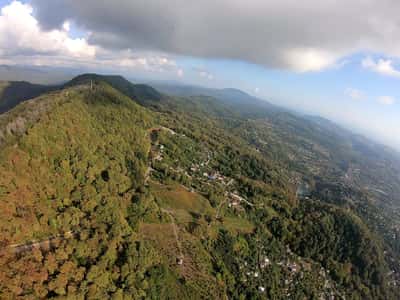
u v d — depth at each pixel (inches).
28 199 4151.1
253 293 5718.5
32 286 3147.1
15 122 5546.3
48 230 4055.1
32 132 5315.0
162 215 6136.8
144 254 4340.6
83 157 5910.4
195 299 4510.3
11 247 3595.0
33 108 6461.6
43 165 4960.6
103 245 4131.4
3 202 3762.3
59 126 6176.2
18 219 3789.4
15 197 3986.2
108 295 3604.8
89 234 4284.0
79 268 3602.4
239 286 5703.7
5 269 3147.1
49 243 3917.3
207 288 4835.1
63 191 4918.8
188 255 5374.0
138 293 3897.6
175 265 4958.2
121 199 5693.9
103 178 6190.9
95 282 3572.8
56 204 4549.7
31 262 3348.9
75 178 5398.6
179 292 4458.7
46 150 5280.5
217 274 5359.3
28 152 4960.6
